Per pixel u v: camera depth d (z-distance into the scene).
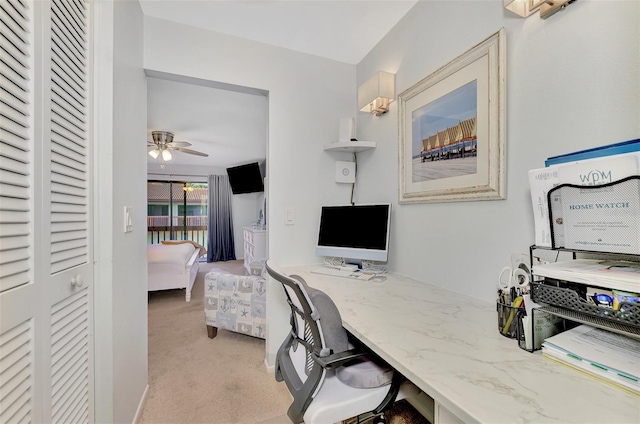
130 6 1.38
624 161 0.62
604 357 0.63
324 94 2.13
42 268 0.79
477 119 1.21
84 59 1.04
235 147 4.66
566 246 0.73
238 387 1.76
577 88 0.87
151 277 3.59
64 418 0.90
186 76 1.75
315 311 0.94
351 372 1.00
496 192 1.12
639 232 0.60
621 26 0.77
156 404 1.60
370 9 1.63
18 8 0.70
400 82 1.72
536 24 0.99
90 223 1.07
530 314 0.76
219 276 2.49
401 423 1.43
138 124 1.53
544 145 0.96
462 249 1.30
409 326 0.95
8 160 0.66
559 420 0.50
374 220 1.74
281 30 1.82
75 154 0.98
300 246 2.06
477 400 0.56
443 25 1.40
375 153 1.99
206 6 1.60
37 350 0.76
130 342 1.37
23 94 0.72
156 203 6.29
